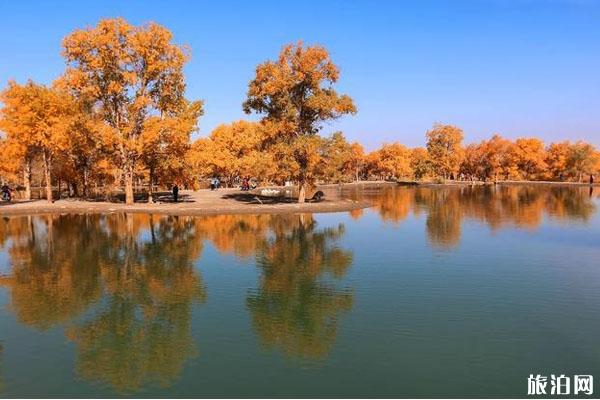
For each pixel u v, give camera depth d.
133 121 46.84
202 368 11.16
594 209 48.97
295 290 17.66
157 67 45.66
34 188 82.25
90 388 10.26
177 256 24.11
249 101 51.09
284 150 48.28
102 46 44.38
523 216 42.25
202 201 53.69
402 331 13.34
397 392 9.94
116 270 21.05
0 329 13.82
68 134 45.34
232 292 17.45
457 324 13.85
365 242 28.16
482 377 10.62
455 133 132.62
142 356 11.87
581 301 15.99
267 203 51.88
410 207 52.28
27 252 25.11
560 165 141.50
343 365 11.25
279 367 11.16
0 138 64.38
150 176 49.75
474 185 122.25
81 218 39.88
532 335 12.99
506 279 18.97
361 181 150.50
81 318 14.74
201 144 54.59
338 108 48.38
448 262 22.25
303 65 47.97
